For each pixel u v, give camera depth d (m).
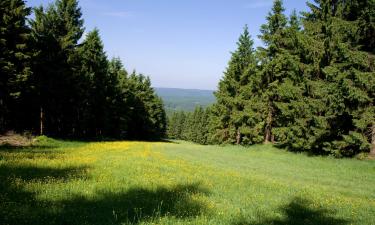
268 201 12.69
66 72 39.56
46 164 17.41
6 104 36.66
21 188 11.02
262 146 42.22
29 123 41.84
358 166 25.20
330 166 26.45
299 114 33.19
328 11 30.45
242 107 48.59
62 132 48.44
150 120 80.19
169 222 8.65
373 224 10.34
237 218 9.70
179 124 146.25
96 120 53.41
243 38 49.28
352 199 14.51
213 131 58.62
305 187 17.09
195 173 18.72
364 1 27.09
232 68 48.91
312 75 32.78
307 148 33.06
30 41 36.50
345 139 26.72
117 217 8.71
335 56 29.16
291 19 42.34
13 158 19.03
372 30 27.61
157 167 19.86
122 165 19.11
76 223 7.93
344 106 26.20
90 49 49.66
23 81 33.28
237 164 27.64
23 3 34.84
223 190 14.10
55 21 40.84
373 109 25.78
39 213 8.37
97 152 27.66
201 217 9.33
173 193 12.48
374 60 26.00
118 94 62.72
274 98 42.78
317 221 10.27
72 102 44.62
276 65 39.50
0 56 31.97
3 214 7.93
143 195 11.67
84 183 12.72
